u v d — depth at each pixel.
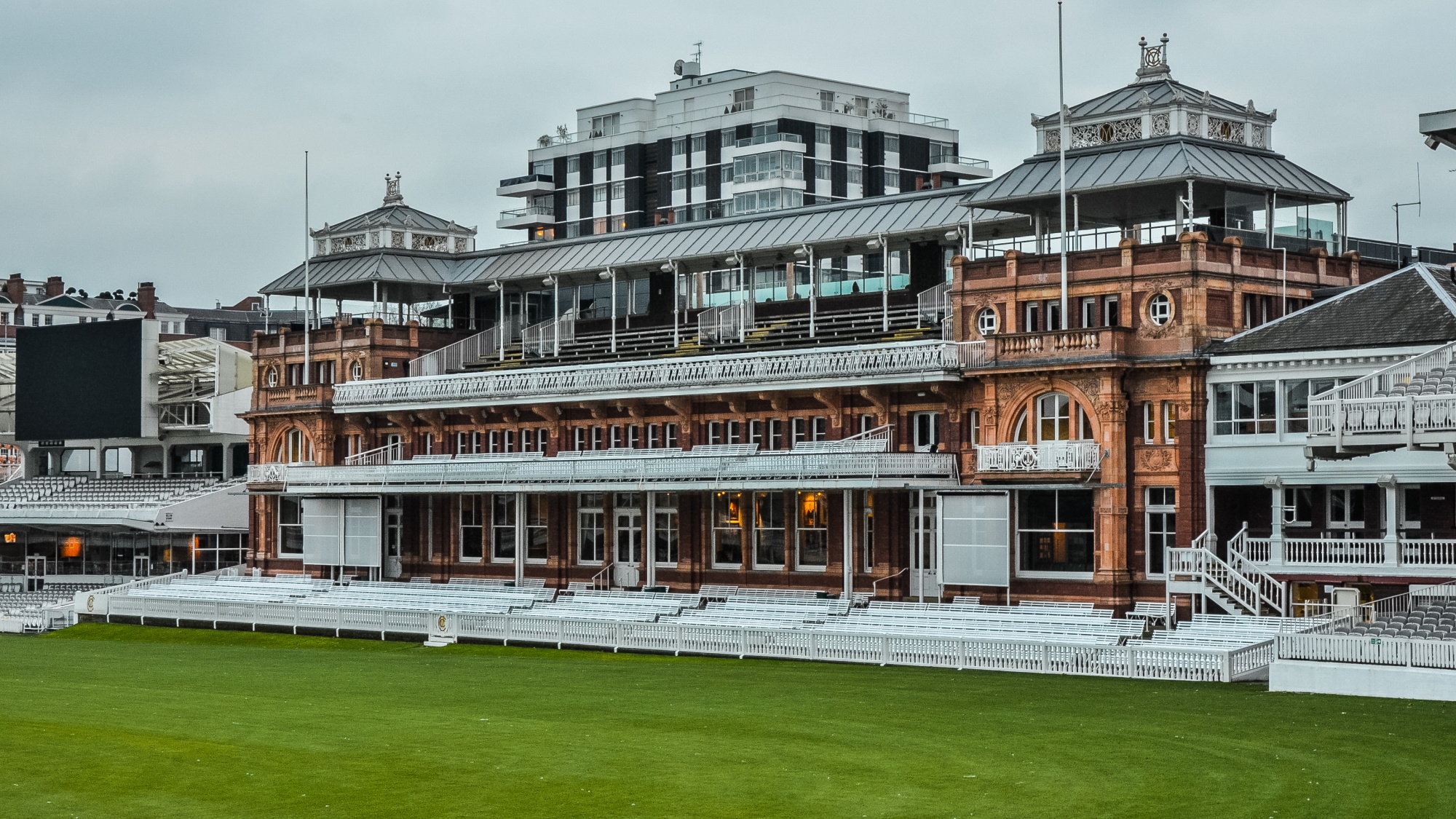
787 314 80.62
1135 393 62.12
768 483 66.88
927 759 37.34
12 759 37.97
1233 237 62.47
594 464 72.81
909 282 77.75
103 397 107.12
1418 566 54.56
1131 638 55.88
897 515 67.88
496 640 67.25
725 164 145.00
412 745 39.50
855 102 149.88
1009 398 64.25
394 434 87.06
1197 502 60.44
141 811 33.28
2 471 144.00
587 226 155.00
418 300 96.69
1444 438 46.50
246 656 63.12
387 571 86.19
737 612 66.81
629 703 46.62
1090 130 67.94
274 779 35.88
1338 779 34.28
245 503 100.38
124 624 81.50
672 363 73.62
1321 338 57.97
